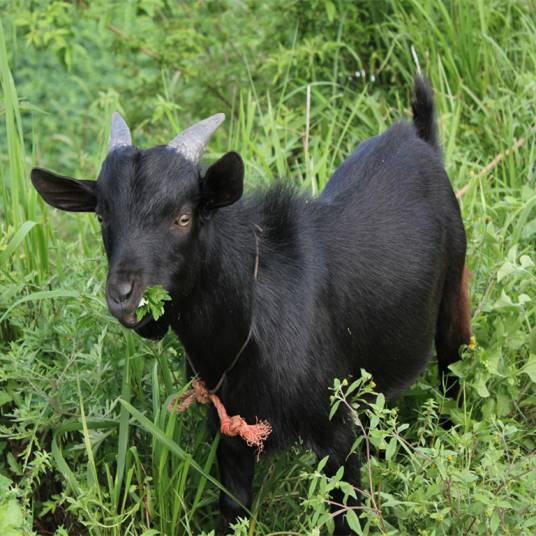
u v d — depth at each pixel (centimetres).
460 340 668
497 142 891
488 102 893
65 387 597
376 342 598
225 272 528
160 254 492
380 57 979
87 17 1002
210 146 963
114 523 539
